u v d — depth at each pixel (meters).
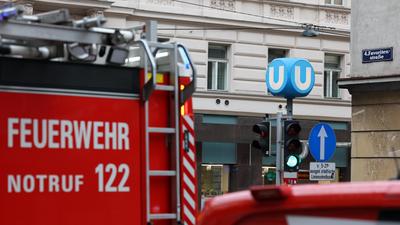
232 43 27.72
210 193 27.61
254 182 28.17
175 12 26.44
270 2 28.27
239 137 27.86
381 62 13.94
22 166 5.15
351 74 14.44
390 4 13.84
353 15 14.45
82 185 5.37
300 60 15.67
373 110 14.05
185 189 5.79
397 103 13.67
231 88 27.69
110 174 5.48
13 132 5.13
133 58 5.96
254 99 28.00
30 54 5.30
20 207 5.12
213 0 27.30
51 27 5.18
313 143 14.28
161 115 5.79
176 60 5.80
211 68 27.59
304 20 29.00
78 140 5.38
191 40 26.89
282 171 14.26
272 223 2.84
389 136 13.79
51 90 5.29
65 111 5.34
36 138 5.21
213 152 27.42
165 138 5.80
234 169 27.92
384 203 2.59
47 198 5.23
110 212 5.46
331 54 29.84
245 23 27.77
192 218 5.81
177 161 5.74
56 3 23.61
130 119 5.60
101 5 24.39
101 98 5.49
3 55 5.20
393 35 13.78
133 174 5.58
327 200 2.72
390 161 13.73
